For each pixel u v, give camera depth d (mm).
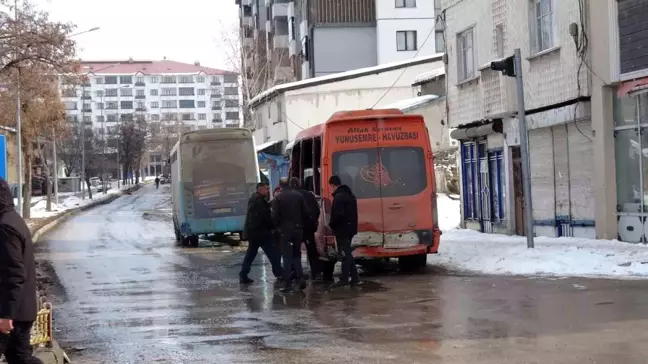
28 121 38125
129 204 66812
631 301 10930
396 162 15812
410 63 45750
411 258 16344
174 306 12523
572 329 9234
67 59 29141
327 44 59531
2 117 37250
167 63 185500
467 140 26547
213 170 26266
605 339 8633
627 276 13430
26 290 6191
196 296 13633
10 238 6039
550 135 20984
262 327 10289
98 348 9391
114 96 176375
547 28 20688
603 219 18344
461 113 25906
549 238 19812
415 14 59094
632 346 8258
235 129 26531
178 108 179125
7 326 5969
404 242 15625
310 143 18297
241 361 8320
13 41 27672
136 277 16969
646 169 17375
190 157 26234
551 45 20469
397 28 59062
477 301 11594
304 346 8930
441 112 38156
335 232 14234
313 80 45875
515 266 15148
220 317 11250
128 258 21828
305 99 45938
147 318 11414
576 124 19531
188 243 26578
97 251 24656
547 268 14617
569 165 20109
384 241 15594
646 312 10086
